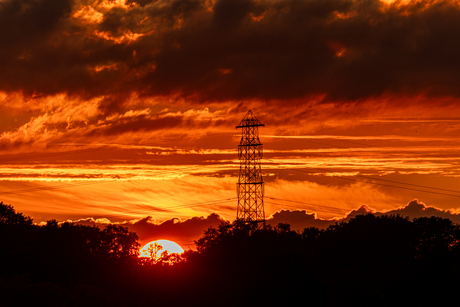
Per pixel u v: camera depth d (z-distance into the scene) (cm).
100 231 9394
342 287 7244
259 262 7219
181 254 8100
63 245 8200
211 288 6838
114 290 6975
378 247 9488
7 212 8894
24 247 7800
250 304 6366
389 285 7050
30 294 5256
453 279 7269
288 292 6344
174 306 6744
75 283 7475
